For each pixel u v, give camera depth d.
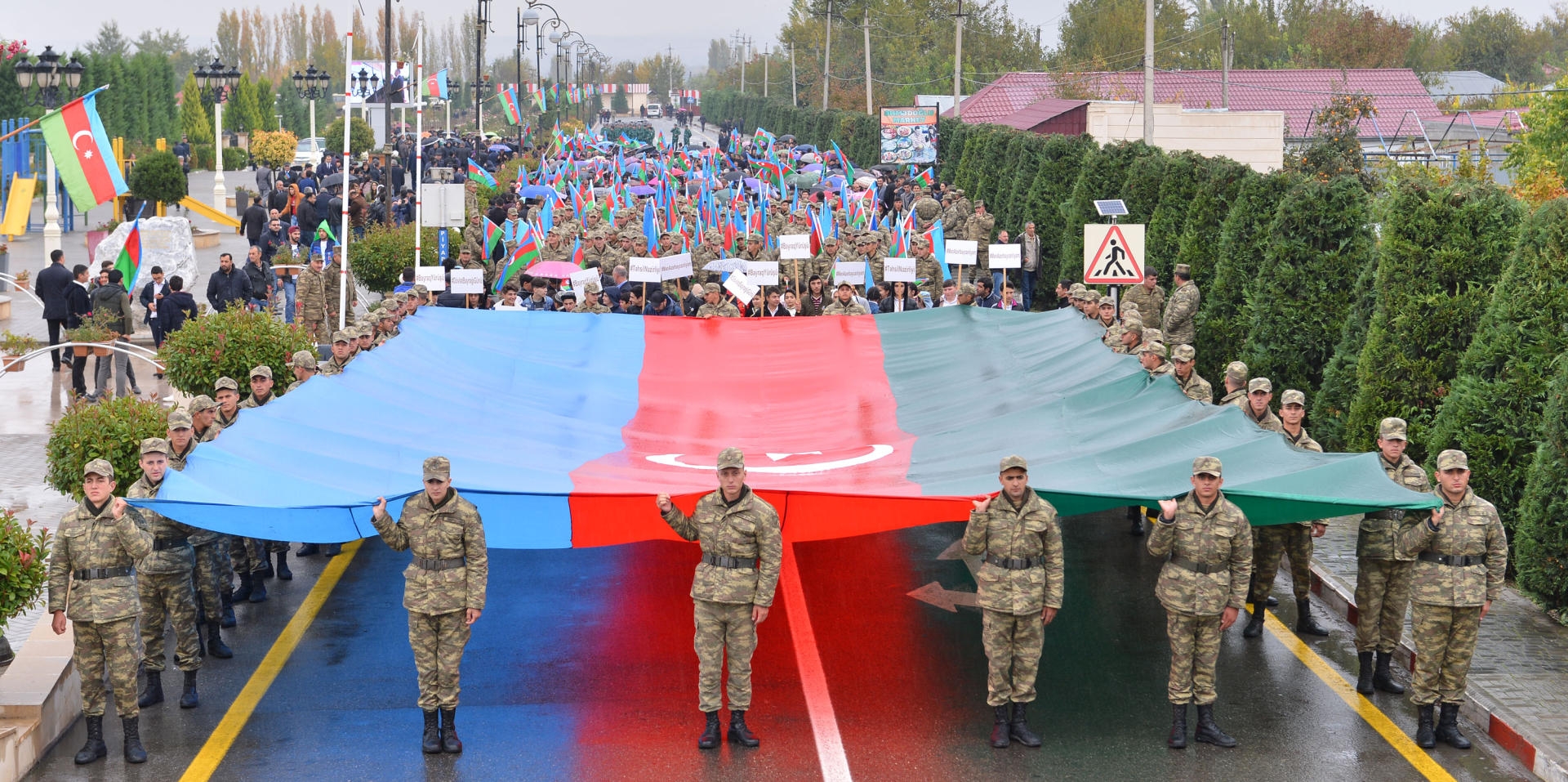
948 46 107.06
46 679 9.44
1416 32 114.38
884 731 9.46
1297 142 57.75
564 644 11.22
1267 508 9.37
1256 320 17.11
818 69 111.94
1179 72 69.00
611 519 9.47
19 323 25.94
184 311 20.58
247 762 8.95
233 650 11.10
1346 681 10.48
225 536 11.95
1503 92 82.50
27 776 8.70
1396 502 9.19
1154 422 11.68
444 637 9.08
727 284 18.38
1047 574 9.21
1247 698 10.10
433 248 27.77
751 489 9.27
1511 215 13.77
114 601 8.87
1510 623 11.43
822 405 13.95
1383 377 14.12
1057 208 30.02
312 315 22.39
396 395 12.97
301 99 107.81
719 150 61.78
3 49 52.00
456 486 9.27
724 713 9.77
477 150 54.62
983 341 15.90
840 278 20.59
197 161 72.88
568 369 14.86
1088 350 14.66
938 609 12.12
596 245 24.12
